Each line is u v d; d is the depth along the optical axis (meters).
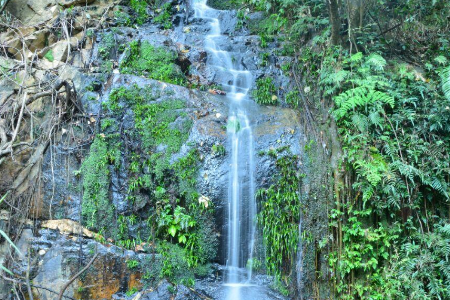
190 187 4.82
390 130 5.23
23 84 5.14
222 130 5.14
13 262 4.40
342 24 6.63
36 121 5.21
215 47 6.95
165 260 4.60
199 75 6.30
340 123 5.28
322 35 6.40
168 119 5.15
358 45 6.42
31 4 7.18
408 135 5.19
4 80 5.61
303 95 5.83
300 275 4.65
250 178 4.90
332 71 5.75
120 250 4.56
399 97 5.41
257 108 5.71
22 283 4.06
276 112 5.59
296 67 6.28
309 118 5.41
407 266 4.64
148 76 5.77
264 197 4.84
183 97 5.40
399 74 5.76
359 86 5.52
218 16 7.81
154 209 4.82
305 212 4.78
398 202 4.91
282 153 4.99
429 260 4.66
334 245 4.74
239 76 6.32
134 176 4.90
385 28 6.93
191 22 7.65
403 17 7.13
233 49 6.93
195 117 5.23
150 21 7.46
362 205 4.88
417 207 4.93
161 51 6.03
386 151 5.03
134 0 7.48
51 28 6.61
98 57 5.91
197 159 4.91
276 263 4.73
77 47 6.18
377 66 5.55
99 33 6.14
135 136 5.04
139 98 5.24
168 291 4.37
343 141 5.13
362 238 4.74
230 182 4.87
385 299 4.57
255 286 4.66
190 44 6.97
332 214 4.74
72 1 7.11
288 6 7.47
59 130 5.08
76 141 5.02
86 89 5.39
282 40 6.98
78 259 4.43
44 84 5.43
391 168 4.93
